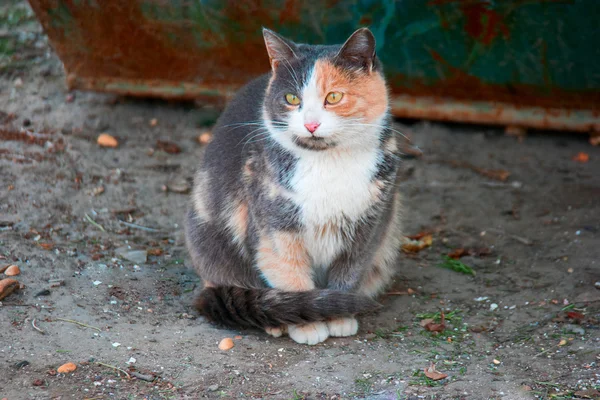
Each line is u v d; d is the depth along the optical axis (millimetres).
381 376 3812
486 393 3639
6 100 6988
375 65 4066
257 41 6461
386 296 4820
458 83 6660
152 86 6996
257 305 4121
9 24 7875
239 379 3734
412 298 4797
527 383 3721
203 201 4602
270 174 4043
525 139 7102
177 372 3770
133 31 6516
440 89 6766
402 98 6906
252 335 4254
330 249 4211
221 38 6492
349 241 4199
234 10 6242
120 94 7137
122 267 4930
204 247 4594
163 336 4137
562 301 4637
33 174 5934
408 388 3686
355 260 4301
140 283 4754
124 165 6305
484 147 6980
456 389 3678
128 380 3668
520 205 6102
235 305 4203
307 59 4031
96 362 3795
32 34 7797
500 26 6125
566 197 6180
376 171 4062
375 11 6168
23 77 7344
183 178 6207
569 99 6605
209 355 3957
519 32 6137
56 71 7445
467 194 6285
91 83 6980
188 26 6434
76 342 3965
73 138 6566
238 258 4496
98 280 4711
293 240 4109
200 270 4672
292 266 4195
